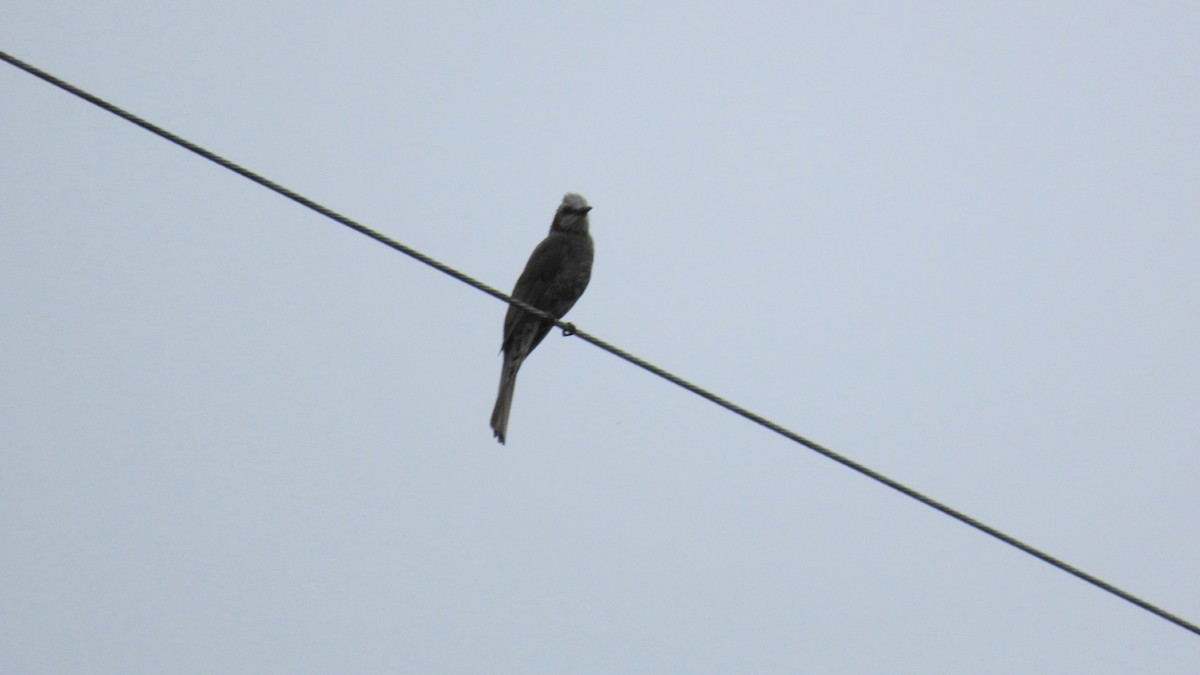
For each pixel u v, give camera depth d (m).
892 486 10.68
